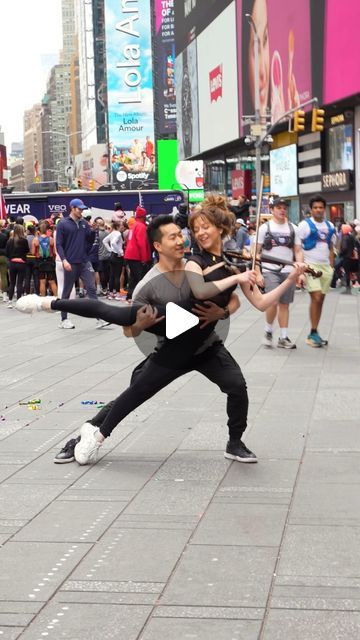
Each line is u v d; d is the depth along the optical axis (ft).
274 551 14.49
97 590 13.07
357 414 24.98
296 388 29.19
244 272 18.40
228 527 15.72
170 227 18.22
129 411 19.86
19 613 12.34
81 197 104.53
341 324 48.47
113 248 72.69
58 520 16.29
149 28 491.72
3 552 14.69
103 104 546.26
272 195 58.95
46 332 48.47
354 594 12.73
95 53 546.67
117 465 20.06
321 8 133.80
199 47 223.51
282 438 22.30
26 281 68.59
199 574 13.60
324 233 38.19
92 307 18.86
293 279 19.07
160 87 460.14
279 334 44.19
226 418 24.79
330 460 20.08
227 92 196.95
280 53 155.33
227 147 208.23
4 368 35.09
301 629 11.66
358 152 134.41
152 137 496.23
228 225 18.57
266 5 162.81
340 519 16.02
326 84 133.80
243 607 12.37
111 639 11.53
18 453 21.31
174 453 21.03
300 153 158.10
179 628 11.78
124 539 15.21
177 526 15.83
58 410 26.43
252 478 18.79
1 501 17.49
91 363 36.29
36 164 398.42
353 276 80.94
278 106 158.20
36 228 74.64
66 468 19.90
